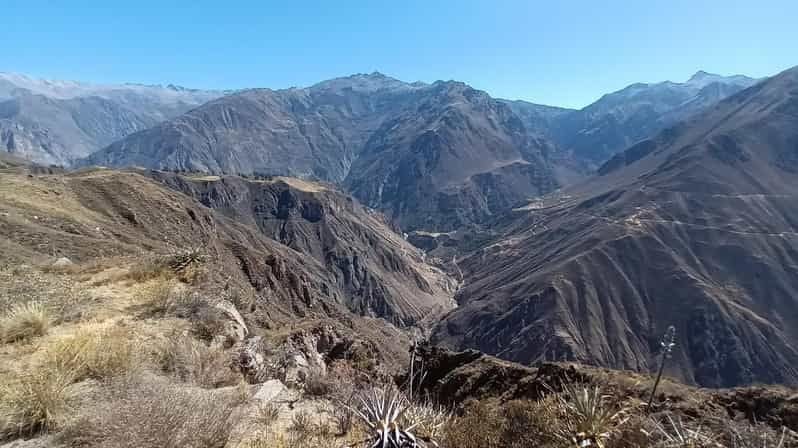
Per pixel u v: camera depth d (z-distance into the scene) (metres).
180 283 12.11
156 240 58.12
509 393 11.88
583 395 5.51
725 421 5.94
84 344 6.55
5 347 6.85
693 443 4.75
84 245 35.56
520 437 5.84
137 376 6.02
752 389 7.52
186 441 4.61
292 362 10.28
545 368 11.15
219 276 15.08
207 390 6.68
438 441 5.25
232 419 5.52
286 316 30.48
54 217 44.28
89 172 89.50
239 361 8.58
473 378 14.99
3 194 46.28
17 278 10.47
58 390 5.17
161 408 4.76
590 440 5.02
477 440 5.82
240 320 11.09
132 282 11.53
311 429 5.90
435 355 18.94
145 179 76.50
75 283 10.98
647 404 5.58
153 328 8.56
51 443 4.60
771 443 5.15
